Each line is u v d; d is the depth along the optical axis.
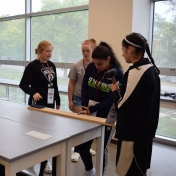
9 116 2.27
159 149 3.50
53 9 4.66
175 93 3.49
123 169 1.69
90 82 2.34
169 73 3.52
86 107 2.37
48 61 3.06
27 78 2.91
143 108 1.59
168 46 3.56
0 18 5.64
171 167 2.97
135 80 1.57
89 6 3.83
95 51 2.13
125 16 3.46
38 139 1.67
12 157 1.37
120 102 1.61
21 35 5.30
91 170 2.82
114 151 3.42
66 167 1.80
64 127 1.96
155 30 3.68
